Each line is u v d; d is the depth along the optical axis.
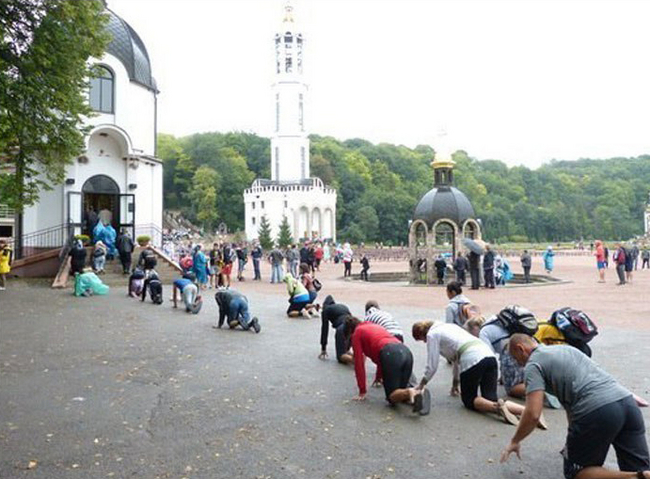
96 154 28.98
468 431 6.68
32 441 6.30
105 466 5.63
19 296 18.89
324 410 7.43
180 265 26.12
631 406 4.72
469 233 30.41
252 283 27.16
